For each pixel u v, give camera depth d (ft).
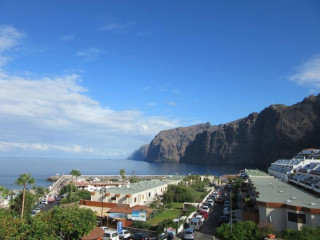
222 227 109.70
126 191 193.88
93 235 105.81
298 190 152.46
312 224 102.06
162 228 138.21
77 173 384.68
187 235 126.11
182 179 322.55
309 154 381.81
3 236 73.15
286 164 299.99
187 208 192.65
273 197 127.95
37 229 81.10
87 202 187.21
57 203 255.70
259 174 290.35
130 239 131.23
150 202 200.44
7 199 245.45
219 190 298.35
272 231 99.76
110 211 161.79
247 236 101.24
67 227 89.20
